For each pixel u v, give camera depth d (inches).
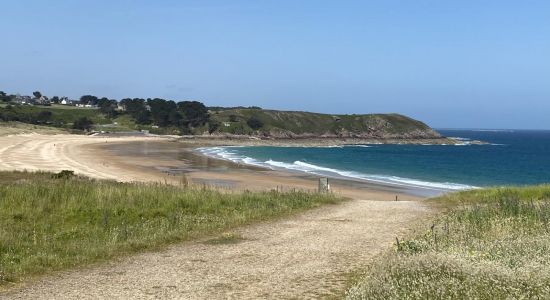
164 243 478.3
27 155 2640.3
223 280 346.6
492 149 5600.4
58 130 5654.5
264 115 7007.9
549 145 6756.9
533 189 904.3
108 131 6131.9
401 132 7160.4
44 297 311.3
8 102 7170.3
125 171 2092.8
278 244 472.7
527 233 423.8
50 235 536.7
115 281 346.6
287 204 756.6
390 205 816.3
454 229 469.4
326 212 709.3
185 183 1023.6
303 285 332.5
